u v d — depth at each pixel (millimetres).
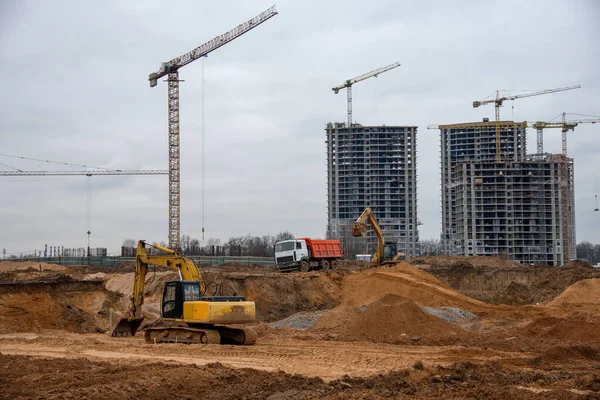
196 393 24797
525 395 23719
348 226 192000
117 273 83562
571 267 93000
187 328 39000
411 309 44719
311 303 64062
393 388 25641
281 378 26859
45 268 89500
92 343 40094
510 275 91688
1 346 39469
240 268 85125
